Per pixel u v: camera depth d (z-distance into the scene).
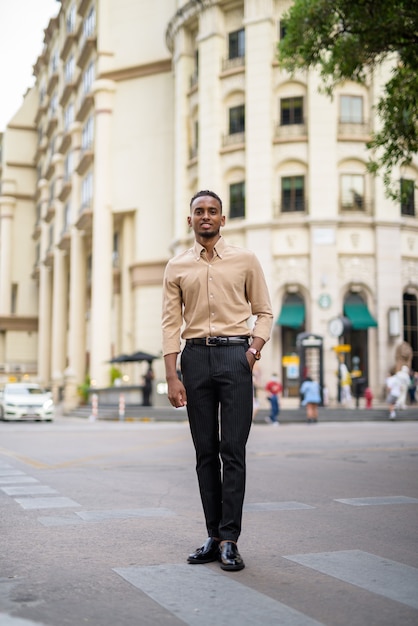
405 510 6.27
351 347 33.53
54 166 56.16
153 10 41.97
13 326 61.41
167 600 3.41
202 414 4.25
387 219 33.09
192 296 4.26
